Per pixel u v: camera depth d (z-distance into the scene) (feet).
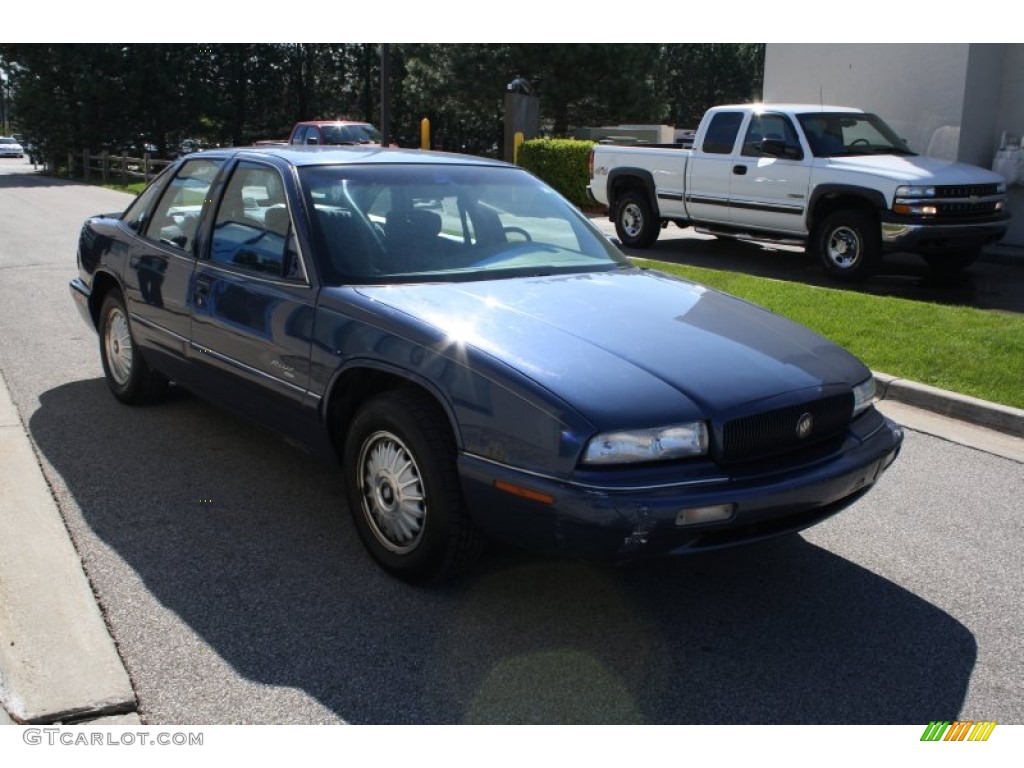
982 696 10.18
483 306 12.30
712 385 10.73
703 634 11.25
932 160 35.32
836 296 29.19
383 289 12.79
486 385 10.65
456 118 119.03
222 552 12.87
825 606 11.98
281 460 16.26
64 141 116.47
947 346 23.13
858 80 45.57
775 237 37.86
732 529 10.55
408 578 12.01
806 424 11.08
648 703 9.90
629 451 10.01
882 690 10.25
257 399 14.12
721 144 39.45
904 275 37.09
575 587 12.23
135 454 16.34
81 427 17.63
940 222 32.50
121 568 12.32
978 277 36.55
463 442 10.82
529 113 76.07
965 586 12.59
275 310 13.43
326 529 13.66
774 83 49.78
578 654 10.72
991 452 17.78
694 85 208.54
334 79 149.79
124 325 18.51
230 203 15.24
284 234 13.75
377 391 12.92
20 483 14.93
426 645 10.78
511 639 10.98
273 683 9.99
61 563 12.36
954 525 14.49
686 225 42.09
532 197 16.06
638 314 12.55
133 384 18.38
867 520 14.65
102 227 19.35
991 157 43.32
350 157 15.10
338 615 11.35
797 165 35.94
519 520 10.44
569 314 12.26
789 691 10.18
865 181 33.60
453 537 11.34
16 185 96.12
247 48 138.21
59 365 21.98
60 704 9.47
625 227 44.93
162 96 123.13
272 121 149.48
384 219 14.08
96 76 115.44
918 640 11.23
